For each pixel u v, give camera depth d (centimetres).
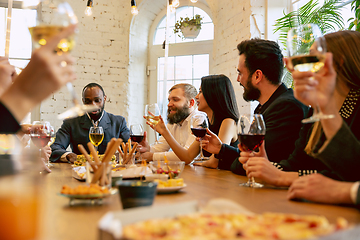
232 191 106
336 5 287
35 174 41
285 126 160
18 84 65
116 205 83
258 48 180
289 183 112
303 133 135
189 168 190
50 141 172
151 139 481
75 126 305
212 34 444
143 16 467
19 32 435
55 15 80
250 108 338
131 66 464
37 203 39
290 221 53
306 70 90
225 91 235
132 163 181
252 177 119
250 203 86
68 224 65
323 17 279
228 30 383
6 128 64
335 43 119
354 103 114
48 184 120
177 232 47
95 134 185
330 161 89
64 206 82
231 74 375
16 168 41
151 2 459
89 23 451
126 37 461
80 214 73
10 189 38
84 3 450
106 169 96
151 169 134
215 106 235
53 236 56
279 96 175
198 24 409
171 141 224
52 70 64
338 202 83
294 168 133
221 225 51
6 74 119
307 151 111
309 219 52
